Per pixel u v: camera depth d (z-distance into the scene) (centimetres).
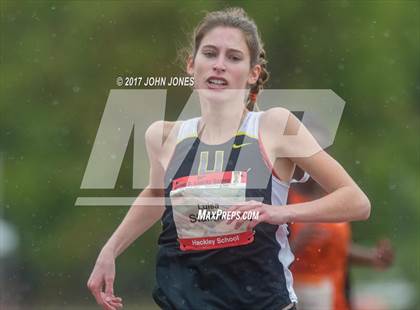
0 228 3622
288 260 1011
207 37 1042
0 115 4206
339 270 1505
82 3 4200
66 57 4200
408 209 3962
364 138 4159
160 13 4044
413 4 4284
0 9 4322
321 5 4191
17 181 4106
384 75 4191
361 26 4225
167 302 1011
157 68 4022
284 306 991
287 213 969
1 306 3244
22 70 4250
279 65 4153
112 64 4097
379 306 2742
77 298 3662
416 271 3381
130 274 3634
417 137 4175
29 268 3866
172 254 1016
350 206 989
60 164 4128
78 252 3909
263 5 4134
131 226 1101
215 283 997
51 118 4194
